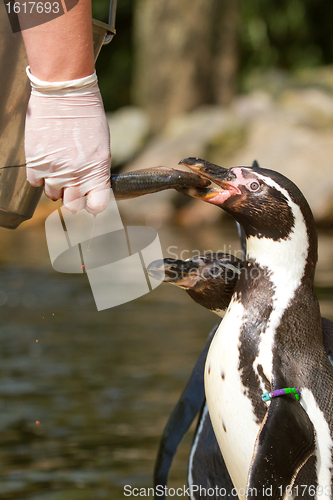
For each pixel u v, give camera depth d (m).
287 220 2.09
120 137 18.08
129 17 22.67
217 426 2.15
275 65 22.73
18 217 2.17
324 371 2.03
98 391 4.48
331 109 15.96
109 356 5.32
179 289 8.43
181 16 17.83
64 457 3.45
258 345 2.04
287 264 2.11
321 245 11.14
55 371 4.92
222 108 17.45
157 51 18.08
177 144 15.74
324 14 22.78
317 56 23.19
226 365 2.09
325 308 6.36
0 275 8.97
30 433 3.77
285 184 2.10
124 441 3.67
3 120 2.02
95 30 2.10
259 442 1.87
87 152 2.02
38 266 9.66
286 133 15.12
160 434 3.76
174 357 5.27
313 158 14.38
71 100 2.01
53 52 1.96
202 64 17.98
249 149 15.14
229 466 2.15
